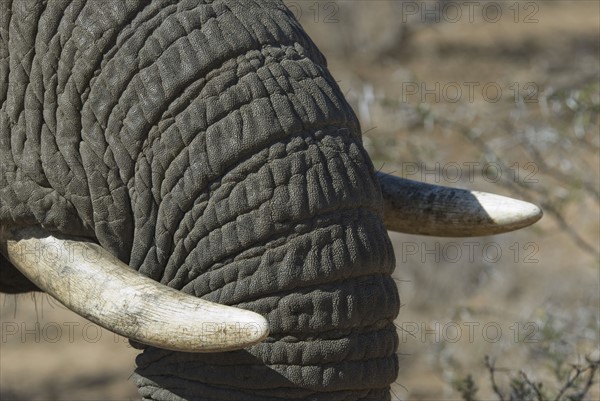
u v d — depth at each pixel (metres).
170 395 6.21
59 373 17.86
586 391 9.73
